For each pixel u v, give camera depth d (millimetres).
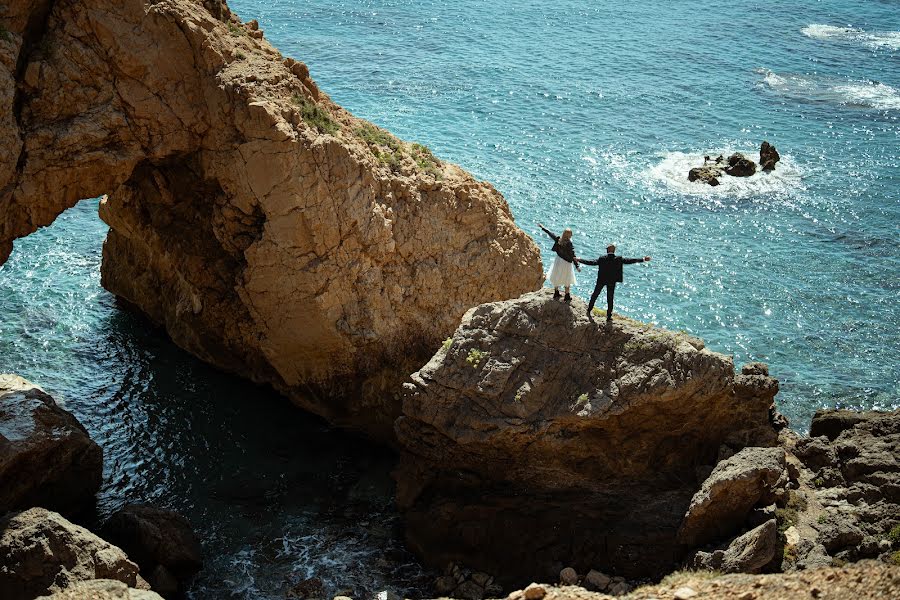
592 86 71688
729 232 50250
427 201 32938
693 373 24766
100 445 31047
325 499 29484
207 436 32250
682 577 21906
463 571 26062
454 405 26203
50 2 28469
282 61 32875
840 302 43906
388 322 31891
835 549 23047
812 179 57438
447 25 85625
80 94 28719
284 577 25797
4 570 22156
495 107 65812
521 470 26250
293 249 30406
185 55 30234
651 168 57844
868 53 84875
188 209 33469
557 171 56312
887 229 51344
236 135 30375
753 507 24250
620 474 25953
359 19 85750
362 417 32875
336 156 30438
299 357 32438
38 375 34625
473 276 33531
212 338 35562
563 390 25469
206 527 27750
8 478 25625
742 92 72688
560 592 20594
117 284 39812
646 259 25125
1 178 27047
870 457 25797
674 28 89750
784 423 29500
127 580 23094
